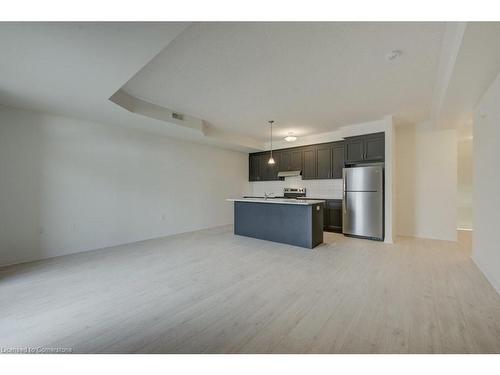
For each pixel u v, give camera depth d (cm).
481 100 295
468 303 210
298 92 331
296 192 653
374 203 459
